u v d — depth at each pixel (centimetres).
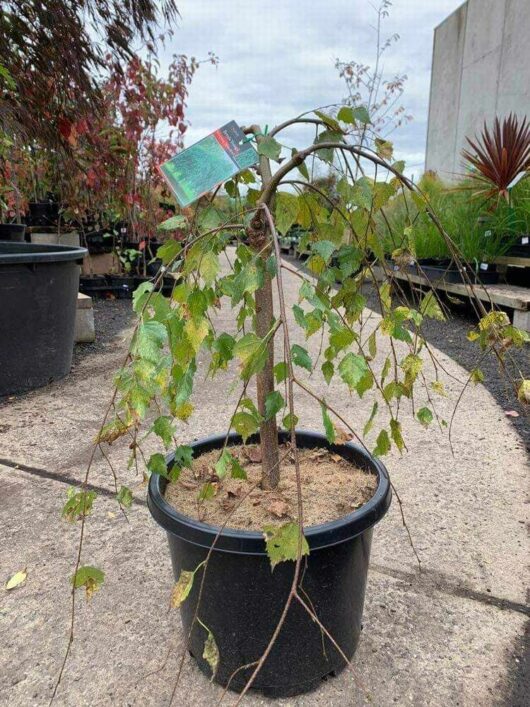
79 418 243
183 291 90
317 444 136
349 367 84
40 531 159
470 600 132
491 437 220
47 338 285
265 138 96
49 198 591
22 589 137
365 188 94
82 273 595
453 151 829
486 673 112
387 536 156
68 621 127
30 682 111
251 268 81
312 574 97
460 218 492
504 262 462
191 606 105
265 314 109
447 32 839
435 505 171
